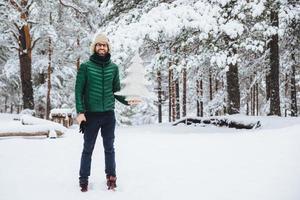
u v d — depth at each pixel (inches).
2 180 200.8
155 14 434.0
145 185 191.2
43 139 340.2
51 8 737.0
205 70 749.3
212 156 243.0
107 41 188.9
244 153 242.8
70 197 173.6
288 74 866.1
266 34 442.9
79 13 829.2
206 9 438.0
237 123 479.8
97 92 186.2
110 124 190.2
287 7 467.2
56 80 988.6
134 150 276.2
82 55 885.8
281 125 425.4
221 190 177.6
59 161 246.8
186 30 488.1
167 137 339.0
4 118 681.0
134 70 189.6
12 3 705.0
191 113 1593.3
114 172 187.8
